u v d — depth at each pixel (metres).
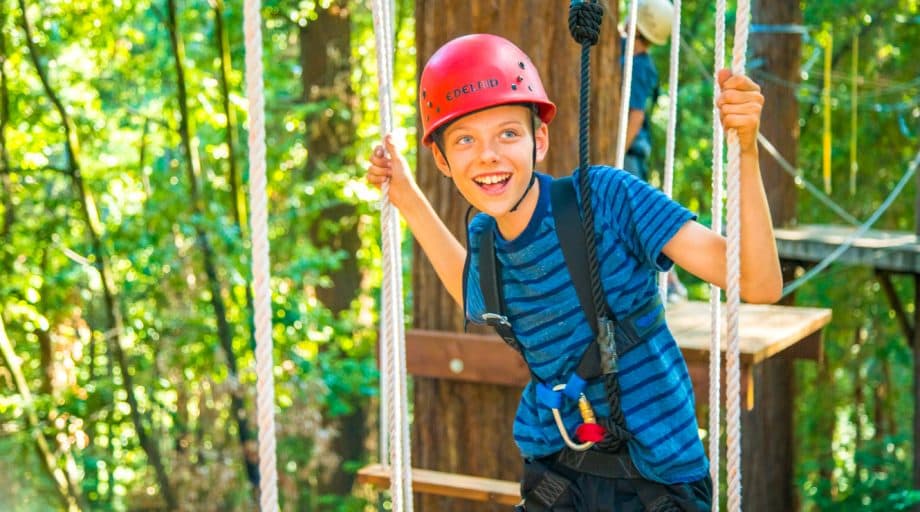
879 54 13.45
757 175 1.74
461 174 1.87
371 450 12.29
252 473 9.26
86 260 10.13
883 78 13.56
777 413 9.73
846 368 14.48
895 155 13.72
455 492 4.02
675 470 1.90
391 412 2.11
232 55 10.77
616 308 1.87
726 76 1.73
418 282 4.57
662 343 1.91
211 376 9.06
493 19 4.28
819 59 13.43
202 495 9.03
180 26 10.64
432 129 1.88
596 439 1.88
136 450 11.31
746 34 1.72
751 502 9.72
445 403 4.53
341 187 11.24
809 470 12.64
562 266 1.88
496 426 4.45
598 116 4.32
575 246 1.86
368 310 12.62
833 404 14.20
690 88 12.78
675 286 5.05
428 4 4.38
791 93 9.91
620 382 1.87
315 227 12.22
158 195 9.95
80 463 11.20
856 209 13.95
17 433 9.56
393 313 2.18
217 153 10.59
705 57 13.16
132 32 10.30
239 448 9.59
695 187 14.12
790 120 9.89
